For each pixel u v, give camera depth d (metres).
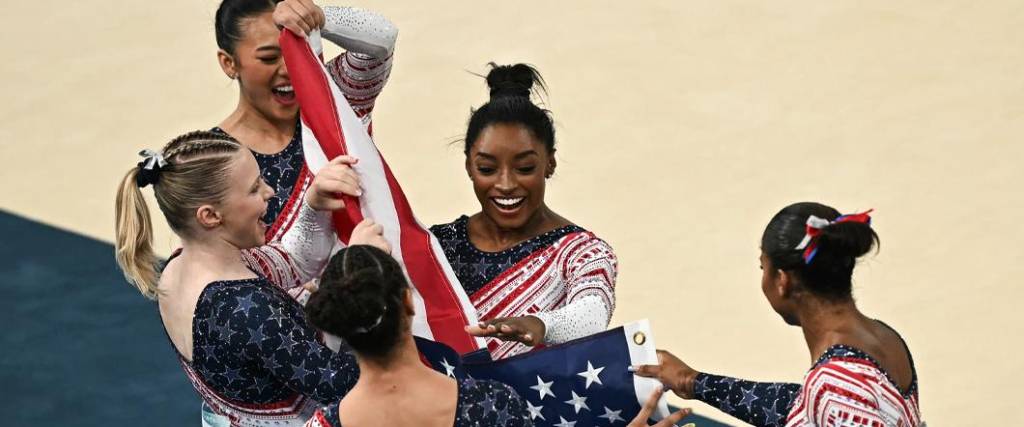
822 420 15.98
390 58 21.75
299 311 17.53
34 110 43.12
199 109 42.72
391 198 19.23
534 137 19.33
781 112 40.31
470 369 17.95
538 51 44.00
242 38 20.30
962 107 40.19
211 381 17.50
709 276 33.91
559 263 19.64
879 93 41.00
